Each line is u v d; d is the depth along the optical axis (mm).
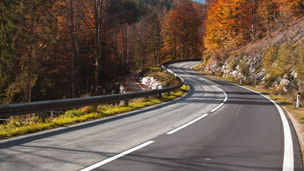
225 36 42188
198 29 72250
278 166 3979
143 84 32281
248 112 9914
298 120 8219
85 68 35438
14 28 20000
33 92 24797
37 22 19625
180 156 4418
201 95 17391
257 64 28188
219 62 40344
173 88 18922
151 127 7090
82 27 32750
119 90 30656
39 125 7105
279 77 21375
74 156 4395
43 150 4770
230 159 4281
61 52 29219
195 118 8602
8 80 20281
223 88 22641
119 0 41125
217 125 7344
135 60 69875
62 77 29531
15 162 4062
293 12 32219
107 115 9539
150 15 81375
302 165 4035
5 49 20125
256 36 37281
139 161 4137
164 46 75000
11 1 19484
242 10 38688
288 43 22609
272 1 35250
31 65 21000
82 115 9531
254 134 6188
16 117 11930
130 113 9914
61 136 5992
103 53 37781
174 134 6184
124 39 44562
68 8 25484
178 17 67250
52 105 8172
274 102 13234
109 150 4781
